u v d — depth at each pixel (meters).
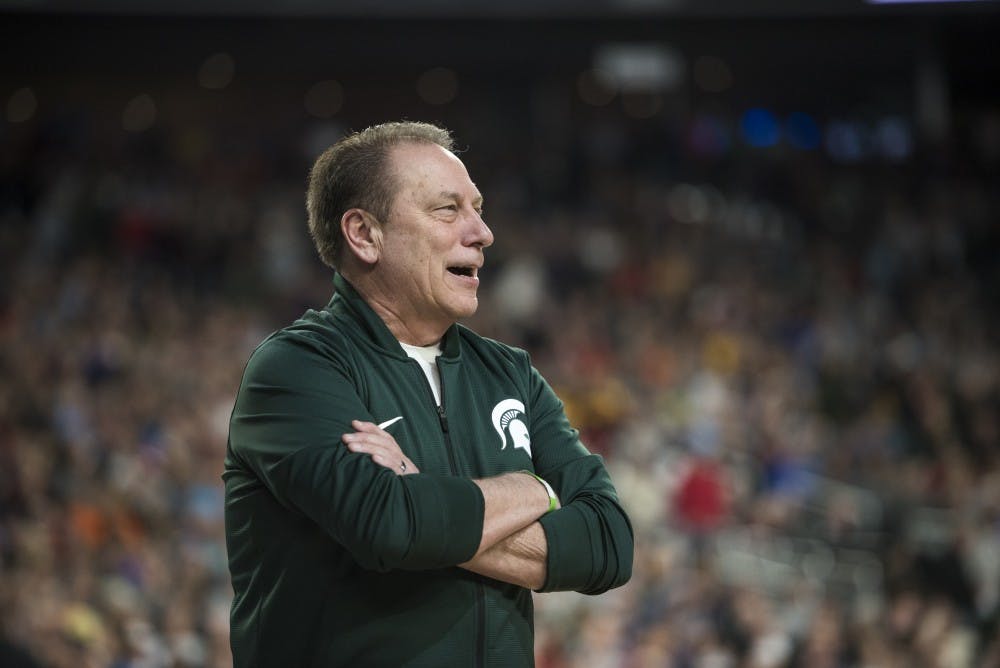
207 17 37.00
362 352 4.27
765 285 31.20
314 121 42.34
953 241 33.00
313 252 31.61
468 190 4.39
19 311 26.19
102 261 29.61
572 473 4.50
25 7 33.59
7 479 18.45
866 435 24.58
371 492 3.77
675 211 35.69
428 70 42.41
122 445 20.69
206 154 36.72
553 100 42.59
